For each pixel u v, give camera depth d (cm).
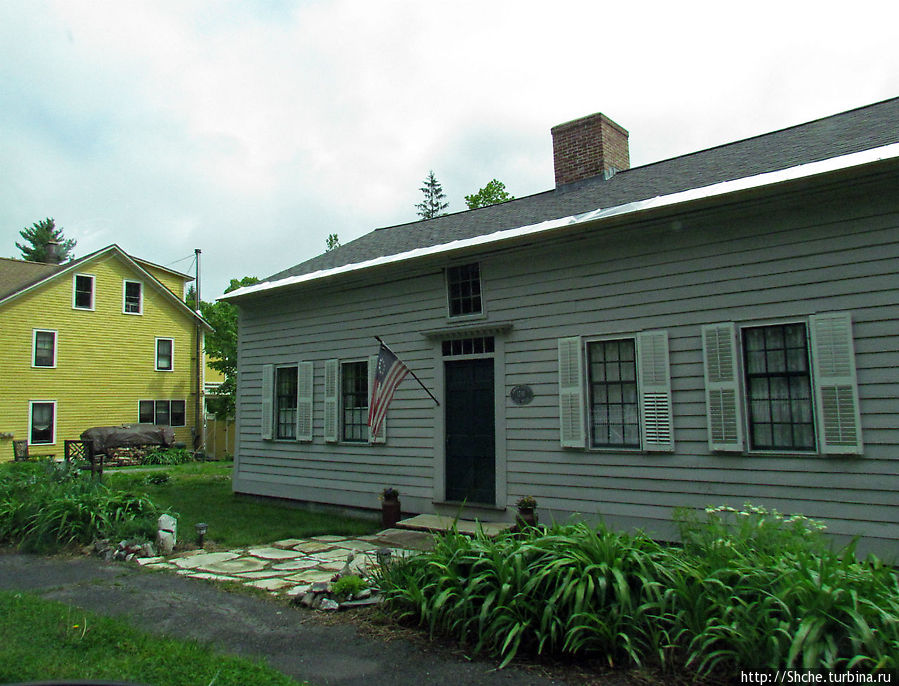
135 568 681
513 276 868
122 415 2539
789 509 640
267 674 380
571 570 412
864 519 600
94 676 372
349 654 423
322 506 1084
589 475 775
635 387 758
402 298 1001
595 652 404
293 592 573
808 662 328
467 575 481
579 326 799
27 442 2247
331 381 1089
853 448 606
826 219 642
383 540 805
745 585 387
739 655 357
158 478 1473
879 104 882
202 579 629
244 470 1244
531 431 830
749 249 685
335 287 1102
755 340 684
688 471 704
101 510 834
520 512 755
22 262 2712
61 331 2392
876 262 612
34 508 832
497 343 873
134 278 2636
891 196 608
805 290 648
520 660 404
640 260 757
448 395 935
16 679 367
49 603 530
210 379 4025
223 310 3145
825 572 362
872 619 347
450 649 427
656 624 396
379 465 1008
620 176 1053
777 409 665
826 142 749
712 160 895
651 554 438
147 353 2652
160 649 418
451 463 920
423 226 1270
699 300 712
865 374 610
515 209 1084
